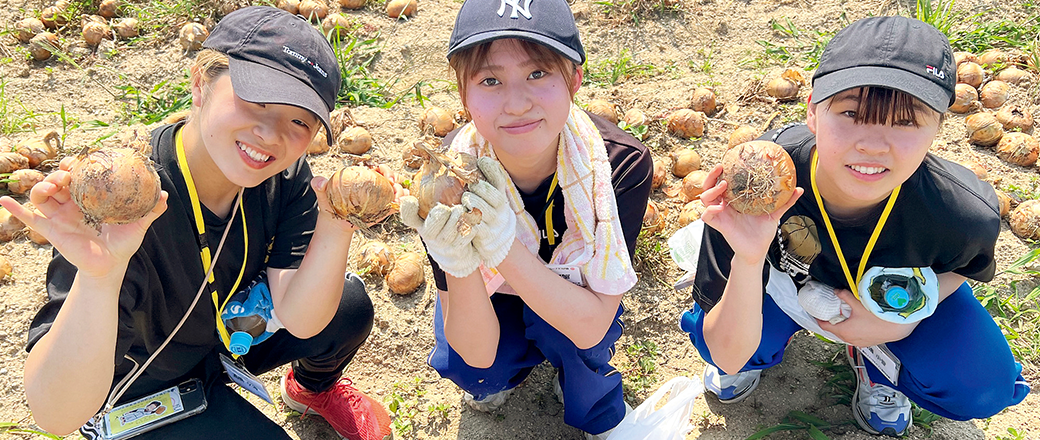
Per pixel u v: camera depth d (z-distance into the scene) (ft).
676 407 3.58
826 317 3.58
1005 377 3.58
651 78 6.81
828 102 2.92
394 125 6.20
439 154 2.65
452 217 2.61
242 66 2.65
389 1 7.76
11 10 7.47
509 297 3.80
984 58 6.57
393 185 2.89
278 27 2.75
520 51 2.72
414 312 4.81
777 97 6.36
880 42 2.83
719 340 3.44
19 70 6.84
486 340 3.32
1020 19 7.10
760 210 2.86
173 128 2.90
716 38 7.31
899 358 3.77
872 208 3.23
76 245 2.41
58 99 6.64
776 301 3.68
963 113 6.11
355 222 2.79
